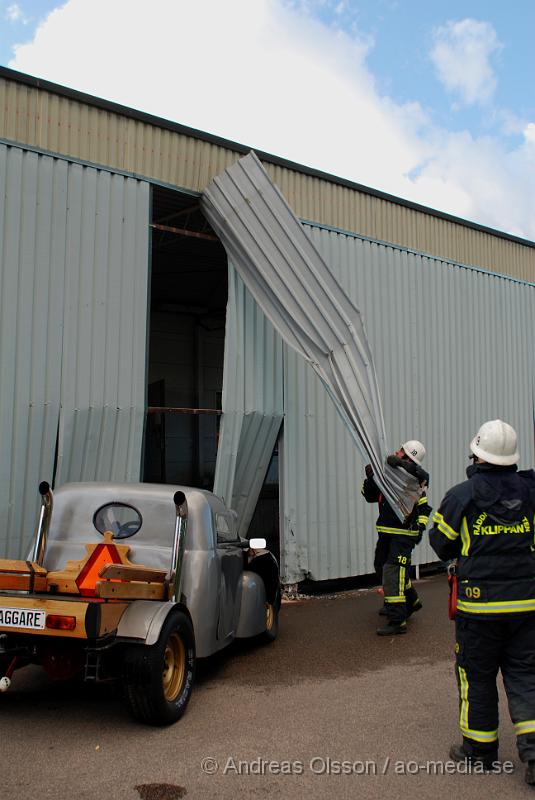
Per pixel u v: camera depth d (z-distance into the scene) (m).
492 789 3.98
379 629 7.72
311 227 10.65
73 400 7.95
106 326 8.27
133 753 4.39
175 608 5.07
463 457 12.64
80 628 4.49
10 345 7.57
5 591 4.83
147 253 8.72
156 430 14.37
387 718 5.10
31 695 5.55
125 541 5.63
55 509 5.82
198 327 14.96
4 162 7.67
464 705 4.27
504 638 4.14
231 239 9.25
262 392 9.69
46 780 3.99
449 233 12.90
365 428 9.01
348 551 10.55
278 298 8.98
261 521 13.12
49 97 8.05
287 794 3.89
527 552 4.12
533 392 14.28
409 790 3.96
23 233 7.75
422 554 11.99
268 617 7.36
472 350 13.05
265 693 5.69
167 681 4.97
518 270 14.29
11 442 7.53
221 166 9.61
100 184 8.38
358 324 9.35
